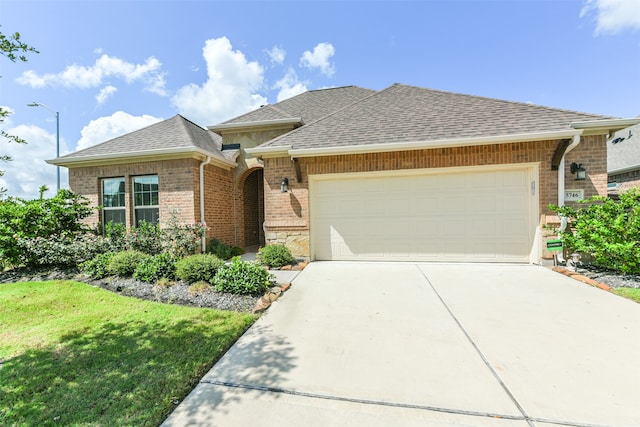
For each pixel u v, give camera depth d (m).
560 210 6.21
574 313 3.99
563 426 2.02
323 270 6.77
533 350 3.04
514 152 6.74
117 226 7.80
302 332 3.58
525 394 2.35
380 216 7.68
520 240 6.99
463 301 4.56
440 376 2.62
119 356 3.05
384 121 7.90
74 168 9.38
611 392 2.35
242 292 4.88
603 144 6.39
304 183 7.77
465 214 7.25
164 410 2.24
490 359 2.88
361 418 2.12
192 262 5.54
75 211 7.55
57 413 2.22
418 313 4.11
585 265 6.29
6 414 2.21
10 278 6.33
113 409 2.25
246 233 11.95
